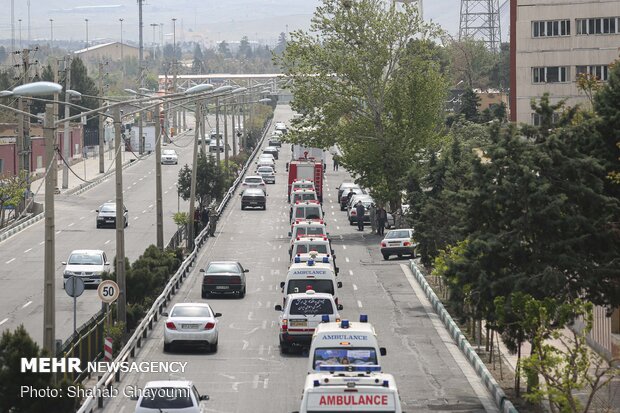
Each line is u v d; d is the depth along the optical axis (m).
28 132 111.56
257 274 79.06
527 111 131.25
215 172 119.19
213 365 47.47
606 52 128.00
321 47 110.50
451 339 54.06
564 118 41.66
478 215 40.75
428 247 69.69
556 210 39.03
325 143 109.81
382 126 108.44
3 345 35.81
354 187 130.00
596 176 40.28
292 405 39.59
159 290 66.06
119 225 52.97
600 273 39.53
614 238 40.06
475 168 40.81
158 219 81.06
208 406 39.38
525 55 131.00
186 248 90.88
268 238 101.12
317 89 109.00
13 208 106.31
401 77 109.31
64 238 98.06
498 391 40.25
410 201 73.62
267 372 45.91
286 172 176.62
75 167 172.62
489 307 40.31
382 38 107.81
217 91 56.12
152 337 55.00
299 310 48.91
